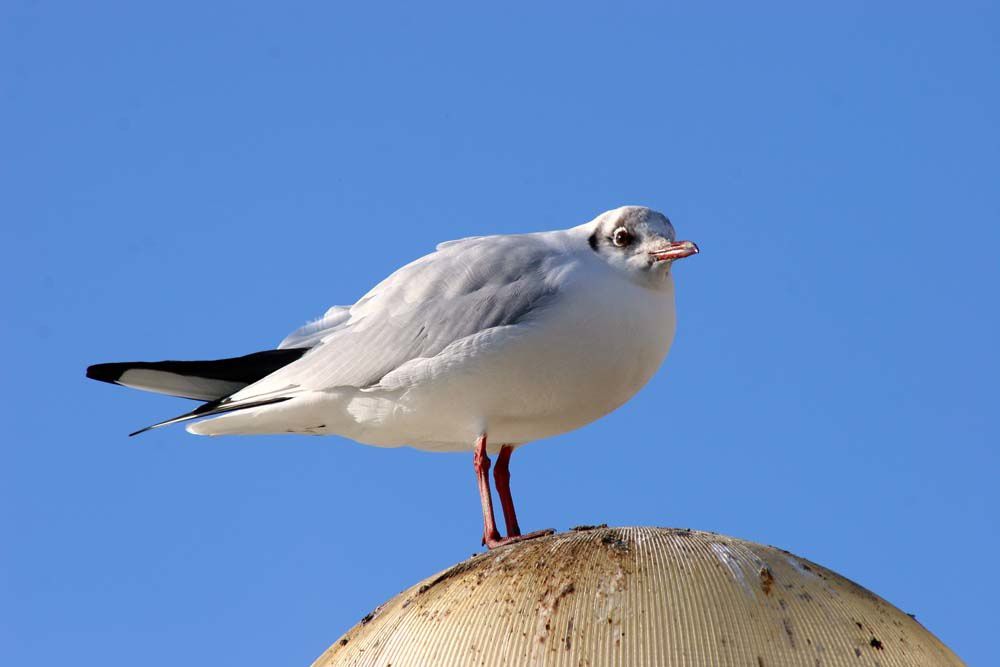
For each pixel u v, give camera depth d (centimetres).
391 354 1259
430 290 1272
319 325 1363
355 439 1352
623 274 1262
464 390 1238
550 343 1221
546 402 1252
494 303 1238
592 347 1230
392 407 1272
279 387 1318
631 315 1241
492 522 1231
